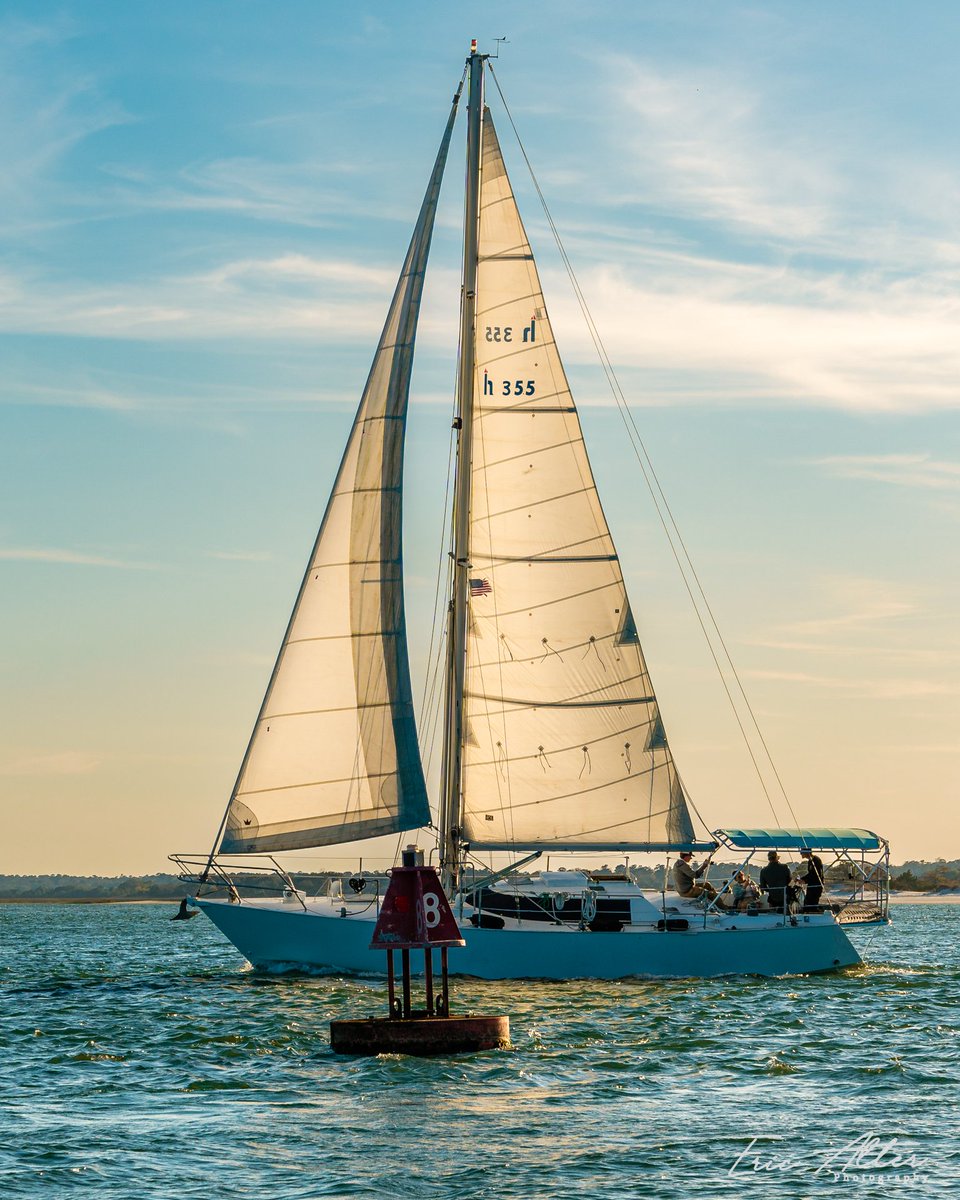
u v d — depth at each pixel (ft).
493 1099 85.92
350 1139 76.84
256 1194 67.82
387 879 143.64
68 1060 100.78
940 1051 103.24
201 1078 92.73
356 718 143.95
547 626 149.89
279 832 142.41
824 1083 91.66
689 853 149.48
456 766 146.92
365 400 148.15
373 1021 99.55
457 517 148.66
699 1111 83.41
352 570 145.48
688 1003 124.67
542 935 135.44
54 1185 69.26
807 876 147.84
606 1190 68.33
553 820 148.15
